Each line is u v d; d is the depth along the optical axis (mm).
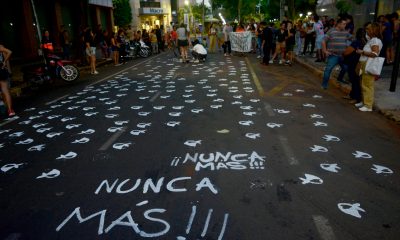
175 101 8461
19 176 4426
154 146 5312
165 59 19609
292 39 15070
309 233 3006
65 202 3693
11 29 16766
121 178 4219
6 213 3529
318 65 13742
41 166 4719
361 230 3039
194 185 3967
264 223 3174
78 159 4910
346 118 6617
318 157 4691
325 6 24734
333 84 10188
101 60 19375
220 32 21797
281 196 3656
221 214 3348
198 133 5871
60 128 6527
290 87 9922
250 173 4238
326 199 3574
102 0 29188
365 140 5367
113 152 5129
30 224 3305
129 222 3264
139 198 3715
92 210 3508
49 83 11898
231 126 6211
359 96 7723
